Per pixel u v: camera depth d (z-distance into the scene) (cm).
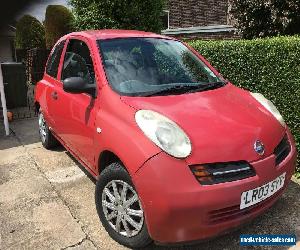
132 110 291
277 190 286
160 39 408
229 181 252
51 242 310
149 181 249
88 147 345
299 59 402
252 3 796
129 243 291
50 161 495
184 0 1580
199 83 361
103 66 345
